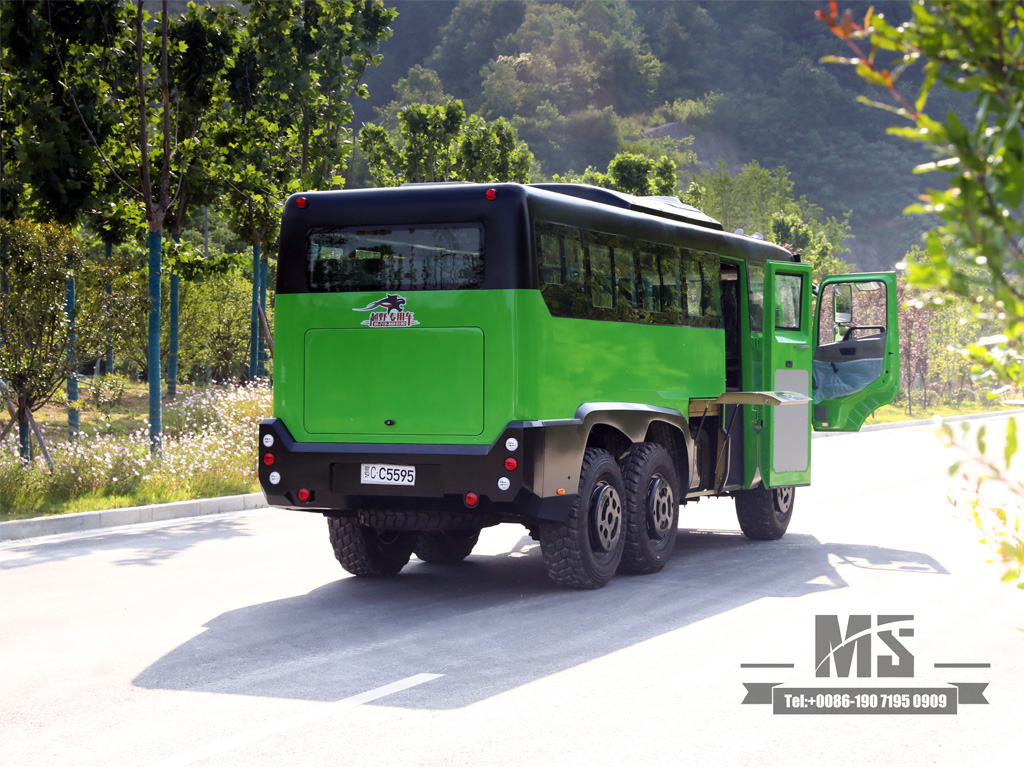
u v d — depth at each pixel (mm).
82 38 16516
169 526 13031
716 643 7148
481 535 12828
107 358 25484
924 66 2031
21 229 14547
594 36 198500
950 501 3361
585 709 5719
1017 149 1847
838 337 14188
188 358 34562
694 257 11000
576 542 8922
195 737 5312
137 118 18156
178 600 8688
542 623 7844
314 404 8875
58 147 16250
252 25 21500
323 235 8898
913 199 177500
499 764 4887
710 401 11211
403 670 6547
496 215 8422
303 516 14102
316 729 5418
